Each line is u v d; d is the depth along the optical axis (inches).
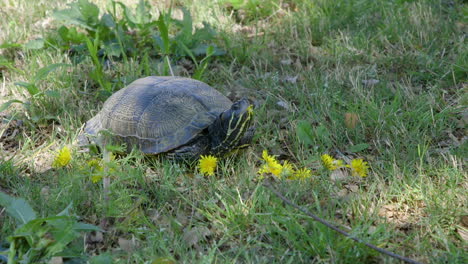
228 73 221.3
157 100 161.8
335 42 242.5
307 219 127.5
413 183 146.4
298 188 144.9
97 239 130.5
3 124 191.6
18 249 114.5
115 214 134.6
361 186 152.1
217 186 149.1
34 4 278.4
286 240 125.7
